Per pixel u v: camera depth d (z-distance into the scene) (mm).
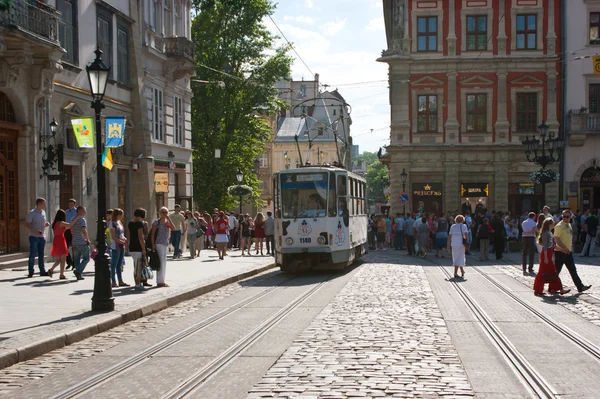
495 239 31078
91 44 27281
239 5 47656
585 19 45312
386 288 18625
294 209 24078
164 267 18531
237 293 18406
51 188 23984
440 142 46062
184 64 35719
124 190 31203
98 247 13758
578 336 11047
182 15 38531
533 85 45750
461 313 13727
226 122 49969
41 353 10258
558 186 45438
